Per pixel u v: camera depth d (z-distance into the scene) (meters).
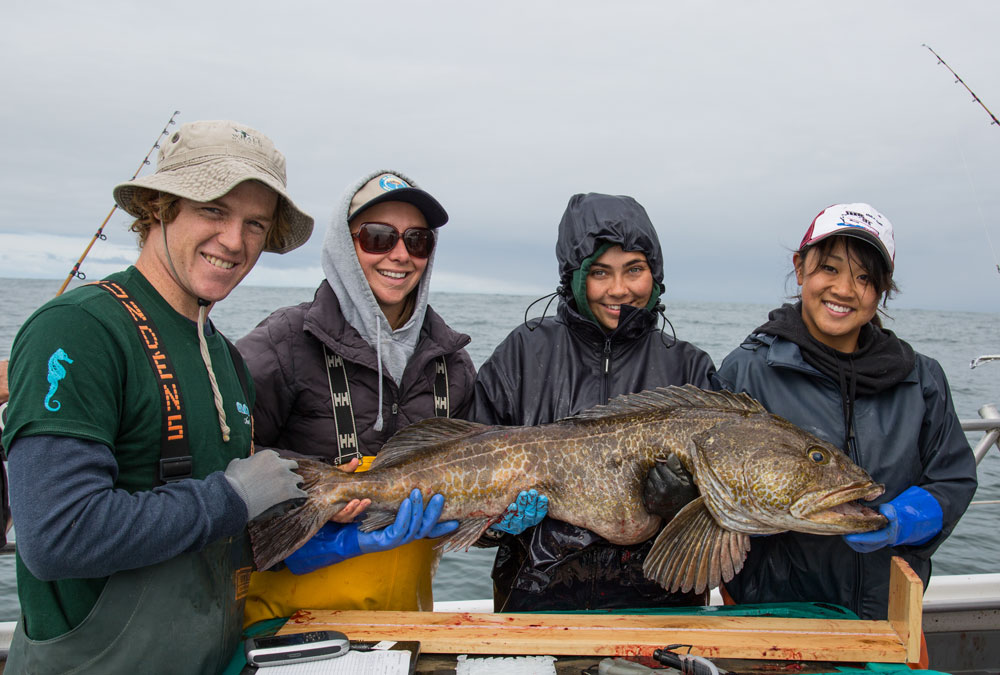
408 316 3.23
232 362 2.51
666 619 2.57
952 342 42.62
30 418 1.79
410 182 3.15
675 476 2.77
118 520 1.81
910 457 2.89
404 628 2.47
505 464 2.88
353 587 2.84
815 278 2.97
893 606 2.48
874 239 2.84
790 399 3.05
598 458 2.90
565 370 3.26
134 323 2.07
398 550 2.93
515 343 3.36
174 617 1.99
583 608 2.95
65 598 1.96
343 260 2.97
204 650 2.06
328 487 2.66
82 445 1.83
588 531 2.91
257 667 2.18
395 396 3.02
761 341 3.21
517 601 2.92
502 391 3.27
